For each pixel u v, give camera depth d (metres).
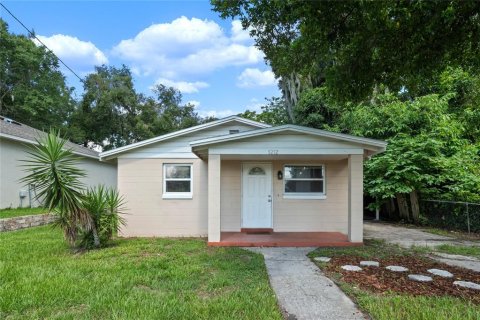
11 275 5.02
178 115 36.94
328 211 9.73
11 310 3.75
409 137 11.72
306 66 6.73
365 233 10.01
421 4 4.81
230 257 6.45
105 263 5.86
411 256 6.67
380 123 12.41
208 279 4.99
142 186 9.64
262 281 4.88
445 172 11.46
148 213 9.60
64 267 5.56
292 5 5.31
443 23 5.04
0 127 12.35
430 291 4.50
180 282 4.81
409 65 5.85
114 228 7.77
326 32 5.43
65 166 6.98
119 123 30.19
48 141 6.89
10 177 12.15
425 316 3.54
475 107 12.80
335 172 9.77
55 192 6.75
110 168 20.91
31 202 12.93
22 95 24.14
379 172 12.23
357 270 5.58
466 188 11.02
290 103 20.12
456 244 8.12
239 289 4.50
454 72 13.53
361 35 5.52
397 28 5.30
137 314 3.59
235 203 9.81
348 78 6.20
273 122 23.97
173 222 9.59
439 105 11.89
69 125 29.00
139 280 4.84
